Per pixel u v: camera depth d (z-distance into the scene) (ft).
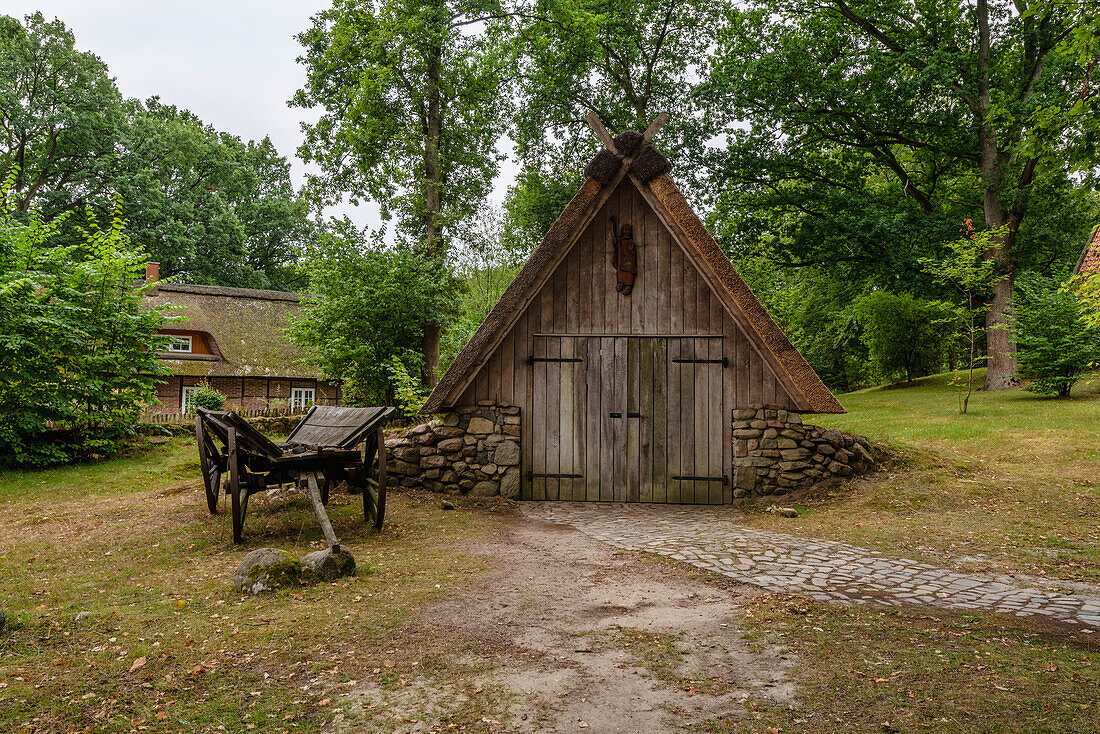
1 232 44.01
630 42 77.82
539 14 74.54
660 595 17.54
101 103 119.85
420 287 69.05
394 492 32.27
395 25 66.44
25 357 43.55
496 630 14.79
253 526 25.31
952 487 31.68
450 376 33.01
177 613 15.79
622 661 13.05
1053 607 16.40
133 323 48.62
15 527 27.40
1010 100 66.80
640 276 33.78
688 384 33.32
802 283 112.16
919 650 13.39
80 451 46.78
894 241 72.38
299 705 11.23
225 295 94.53
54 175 121.19
